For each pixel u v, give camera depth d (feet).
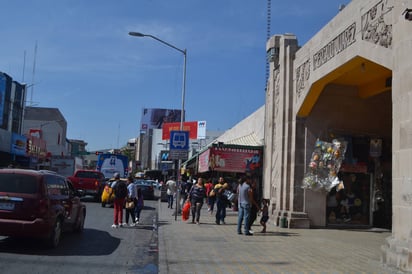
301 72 53.26
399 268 27.55
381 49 34.06
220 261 30.96
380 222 55.47
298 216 53.31
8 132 135.85
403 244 27.68
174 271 27.53
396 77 29.89
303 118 54.85
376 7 35.22
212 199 74.54
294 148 54.49
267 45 66.69
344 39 41.27
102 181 94.89
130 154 454.81
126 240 42.60
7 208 33.42
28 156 158.20
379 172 55.72
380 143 54.80
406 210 27.84
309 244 39.96
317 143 54.24
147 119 323.16
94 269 28.94
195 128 208.44
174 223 57.31
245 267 28.84
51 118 284.82
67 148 318.04
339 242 41.63
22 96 155.43
